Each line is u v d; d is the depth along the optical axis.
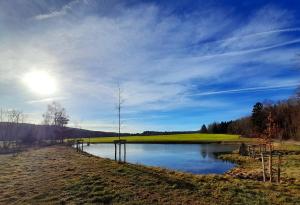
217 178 17.52
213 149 64.75
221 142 89.19
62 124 82.25
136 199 12.16
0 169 21.94
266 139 19.45
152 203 11.65
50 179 16.39
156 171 18.89
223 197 12.50
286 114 83.94
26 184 15.40
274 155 39.75
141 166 21.80
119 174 16.98
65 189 13.84
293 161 31.19
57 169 20.36
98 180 15.34
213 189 13.83
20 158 31.81
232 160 40.22
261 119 88.06
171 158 44.72
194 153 54.31
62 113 106.81
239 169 27.73
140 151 60.16
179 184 14.59
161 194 12.85
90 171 18.33
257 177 20.81
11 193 13.59
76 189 13.77
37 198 12.68
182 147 72.69
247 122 111.88
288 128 81.62
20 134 76.56
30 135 76.94
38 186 14.76
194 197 12.44
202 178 17.11
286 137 79.50
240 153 46.12
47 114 81.56
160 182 14.92
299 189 14.70
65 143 78.38
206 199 12.17
